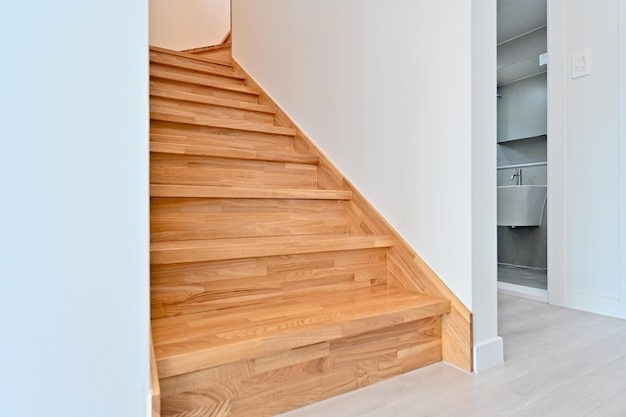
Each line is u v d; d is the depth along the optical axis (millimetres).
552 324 1640
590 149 1868
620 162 1765
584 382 1093
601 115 1831
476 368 1186
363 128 1734
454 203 1294
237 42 2963
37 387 556
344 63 1860
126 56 637
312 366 1001
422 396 1022
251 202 1507
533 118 3166
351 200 1767
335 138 1921
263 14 2609
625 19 1750
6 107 542
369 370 1101
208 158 1692
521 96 3252
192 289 1132
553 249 1995
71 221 582
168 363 798
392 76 1571
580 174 1902
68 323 577
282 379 955
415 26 1455
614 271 1772
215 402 862
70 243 580
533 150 3223
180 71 2562
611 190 1791
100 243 604
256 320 1057
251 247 1213
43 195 563
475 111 1251
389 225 1570
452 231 1300
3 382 536
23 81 553
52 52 573
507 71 3215
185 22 3717
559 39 1987
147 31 667
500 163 3451
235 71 2957
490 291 1263
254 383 915
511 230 3270
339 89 1896
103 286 605
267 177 1863
